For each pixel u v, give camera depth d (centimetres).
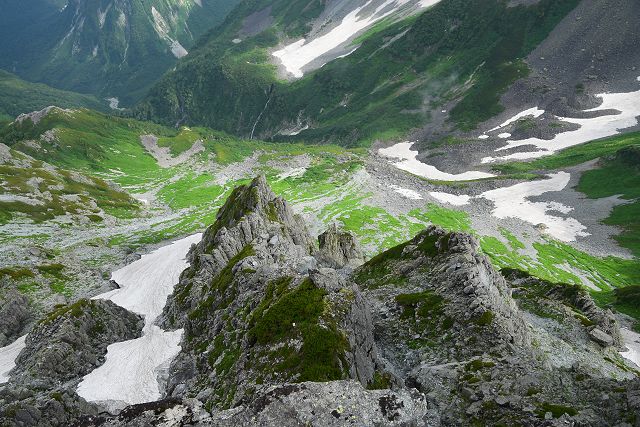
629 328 10306
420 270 6184
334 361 3011
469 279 5144
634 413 2569
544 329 7019
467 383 3378
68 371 5581
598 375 3183
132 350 5978
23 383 5194
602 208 19662
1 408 4134
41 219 16250
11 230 14812
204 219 19400
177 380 4497
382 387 3300
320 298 3619
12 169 18950
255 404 2317
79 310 6794
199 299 6400
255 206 9369
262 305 4153
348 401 2319
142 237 16525
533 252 16938
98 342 6456
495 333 4341
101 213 18600
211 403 3431
